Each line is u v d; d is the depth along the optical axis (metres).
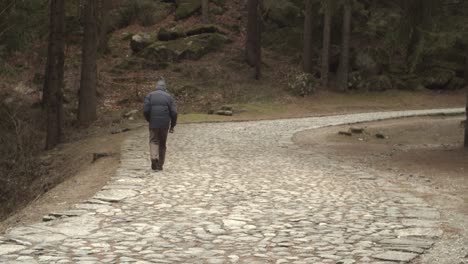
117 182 10.05
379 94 34.16
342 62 34.19
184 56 34.91
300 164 12.98
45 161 17.69
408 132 21.81
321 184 10.27
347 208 8.12
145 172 11.30
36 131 23.08
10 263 5.10
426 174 11.99
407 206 8.33
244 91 32.19
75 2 35.66
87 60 24.47
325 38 33.75
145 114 11.56
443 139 20.20
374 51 35.53
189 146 16.16
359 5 38.00
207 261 5.35
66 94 28.25
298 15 38.84
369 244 6.07
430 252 5.80
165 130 11.55
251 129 21.55
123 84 31.34
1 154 19.52
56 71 20.39
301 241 6.18
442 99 33.78
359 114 28.41
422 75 35.62
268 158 13.90
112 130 22.64
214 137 18.66
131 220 7.12
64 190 10.27
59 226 6.73
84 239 6.12
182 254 5.59
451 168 12.88
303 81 32.94
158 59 34.62
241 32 39.03
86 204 8.12
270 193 9.27
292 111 29.17
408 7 15.88
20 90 27.44
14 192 15.83
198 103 30.28
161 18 40.16
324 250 5.81
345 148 16.64
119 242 6.02
